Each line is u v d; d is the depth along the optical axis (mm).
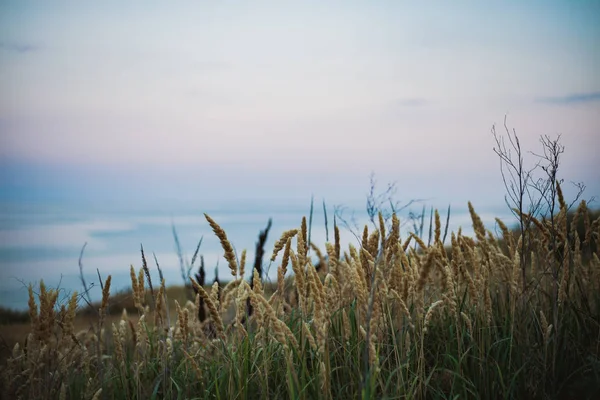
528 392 3537
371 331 2807
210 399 3504
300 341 3510
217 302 3510
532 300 4004
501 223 3961
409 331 3629
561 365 3732
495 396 3416
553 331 3838
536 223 3895
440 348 3846
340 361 3525
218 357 3664
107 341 4102
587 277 4223
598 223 4074
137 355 3672
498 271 3977
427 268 2623
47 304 3135
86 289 3205
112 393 3410
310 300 3814
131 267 3598
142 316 3643
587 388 3461
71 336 3404
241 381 3287
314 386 3164
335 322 3635
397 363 3230
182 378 3660
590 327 4020
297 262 3164
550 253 3869
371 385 2791
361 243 3422
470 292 3482
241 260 3477
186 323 3508
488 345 3537
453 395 3486
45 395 3164
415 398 3340
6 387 3246
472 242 4059
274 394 3406
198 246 3277
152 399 3320
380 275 3082
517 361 3645
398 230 3369
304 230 3461
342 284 3637
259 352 3445
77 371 3631
